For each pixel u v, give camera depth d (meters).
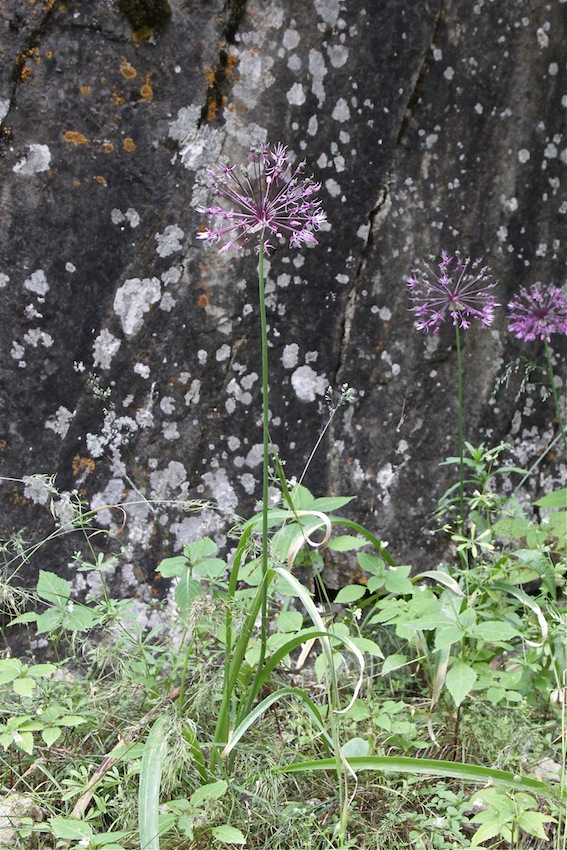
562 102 3.14
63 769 2.30
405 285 3.03
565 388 3.30
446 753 2.42
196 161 2.77
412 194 3.00
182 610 2.37
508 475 3.25
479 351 3.15
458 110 3.01
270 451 2.97
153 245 2.79
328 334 2.98
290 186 2.14
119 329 2.80
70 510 2.82
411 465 3.12
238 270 2.86
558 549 2.90
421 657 2.51
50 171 2.68
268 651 2.34
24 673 2.24
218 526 2.95
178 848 2.03
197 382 2.89
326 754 2.36
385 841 2.11
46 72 2.63
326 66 2.84
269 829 2.13
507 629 2.23
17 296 2.71
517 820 1.93
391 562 2.81
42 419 2.78
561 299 2.87
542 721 2.54
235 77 2.77
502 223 3.12
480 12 2.97
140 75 2.69
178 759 1.98
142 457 2.88
